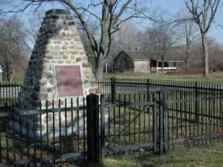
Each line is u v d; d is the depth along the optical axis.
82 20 14.19
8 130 8.77
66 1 13.80
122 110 13.45
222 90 10.92
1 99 16.92
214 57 82.44
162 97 8.12
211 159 7.58
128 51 89.50
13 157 7.47
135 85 20.19
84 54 10.91
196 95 11.57
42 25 10.69
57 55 10.34
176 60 92.06
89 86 10.90
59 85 10.26
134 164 7.30
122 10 14.66
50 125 9.86
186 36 84.12
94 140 7.39
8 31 34.84
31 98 10.28
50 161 7.12
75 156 7.32
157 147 8.10
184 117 10.90
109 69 83.88
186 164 7.28
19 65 37.94
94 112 7.35
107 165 7.22
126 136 9.48
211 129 9.90
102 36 14.22
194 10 45.44
